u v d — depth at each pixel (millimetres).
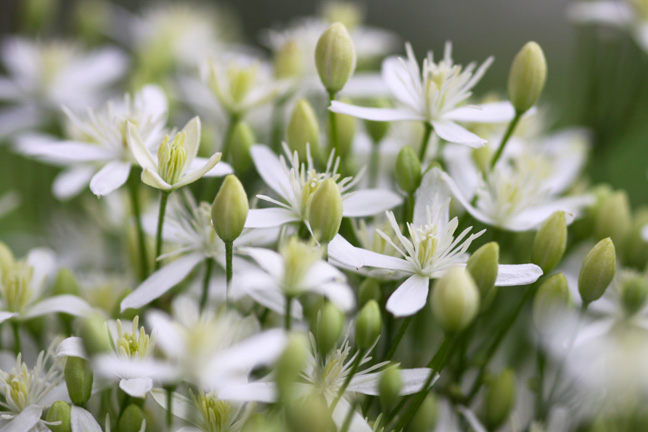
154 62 333
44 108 335
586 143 314
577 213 267
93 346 236
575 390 268
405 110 263
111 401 255
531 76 259
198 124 252
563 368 264
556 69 495
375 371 250
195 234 259
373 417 256
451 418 260
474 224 277
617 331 265
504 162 279
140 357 240
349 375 239
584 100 333
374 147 279
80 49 356
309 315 263
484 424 263
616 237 273
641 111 340
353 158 288
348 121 266
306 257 232
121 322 249
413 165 256
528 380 265
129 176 264
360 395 258
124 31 380
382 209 255
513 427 260
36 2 347
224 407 242
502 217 265
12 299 255
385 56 437
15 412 247
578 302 273
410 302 243
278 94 280
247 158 266
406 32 533
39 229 328
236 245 259
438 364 240
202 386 242
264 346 224
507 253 279
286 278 232
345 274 268
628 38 332
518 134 295
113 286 273
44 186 332
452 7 536
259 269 259
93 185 256
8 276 256
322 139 282
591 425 262
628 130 331
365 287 252
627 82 341
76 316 262
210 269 258
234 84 274
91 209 304
